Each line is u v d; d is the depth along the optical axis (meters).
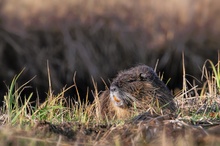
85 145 16.38
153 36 38.81
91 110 21.91
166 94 22.09
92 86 37.03
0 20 39.19
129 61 37.84
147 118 18.34
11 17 39.69
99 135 17.47
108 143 16.72
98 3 40.38
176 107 21.61
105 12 39.62
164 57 37.97
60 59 37.66
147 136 17.03
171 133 17.05
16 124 18.30
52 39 38.31
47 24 39.12
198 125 17.45
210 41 39.09
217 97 22.28
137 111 21.16
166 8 40.53
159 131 17.12
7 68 37.34
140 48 38.16
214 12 40.59
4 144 15.98
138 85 21.84
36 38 38.34
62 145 16.22
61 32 38.53
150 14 40.00
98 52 37.84
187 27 39.53
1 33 38.22
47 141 16.52
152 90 21.86
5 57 37.62
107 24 38.81
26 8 40.47
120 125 17.69
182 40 38.69
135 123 17.80
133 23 39.09
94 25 38.69
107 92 23.19
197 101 22.11
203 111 20.66
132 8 40.22
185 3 40.62
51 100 21.31
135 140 16.92
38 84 37.06
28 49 37.91
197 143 16.55
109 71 37.53
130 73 22.41
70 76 37.09
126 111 21.72
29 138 16.55
